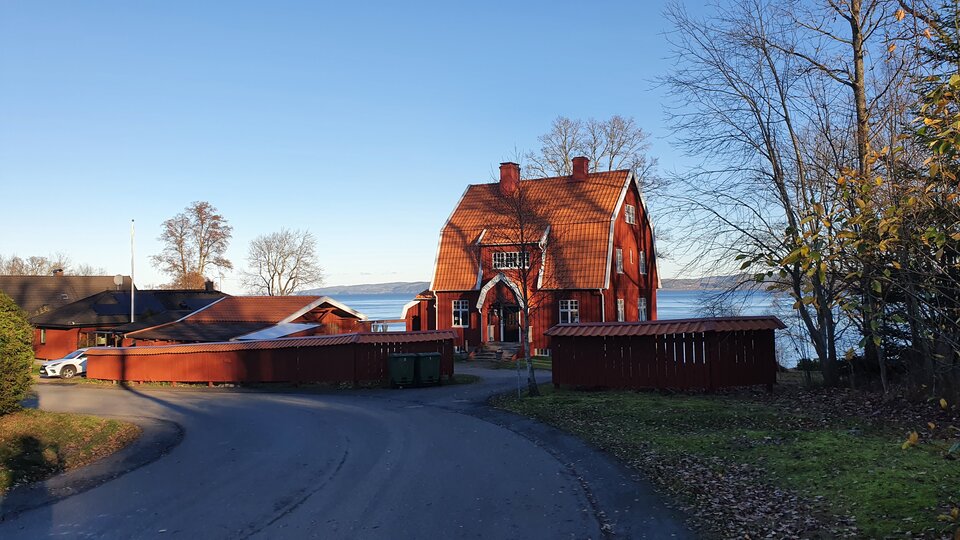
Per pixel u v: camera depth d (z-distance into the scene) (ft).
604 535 27.58
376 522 30.19
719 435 44.96
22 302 194.39
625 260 136.05
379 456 45.01
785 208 63.52
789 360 98.63
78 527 30.63
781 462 36.35
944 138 15.14
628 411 55.77
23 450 46.39
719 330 63.67
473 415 62.69
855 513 26.84
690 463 38.55
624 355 69.67
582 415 56.44
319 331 140.77
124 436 55.72
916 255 16.37
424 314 147.23
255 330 131.44
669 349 67.36
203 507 33.47
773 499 30.45
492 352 127.54
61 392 97.81
